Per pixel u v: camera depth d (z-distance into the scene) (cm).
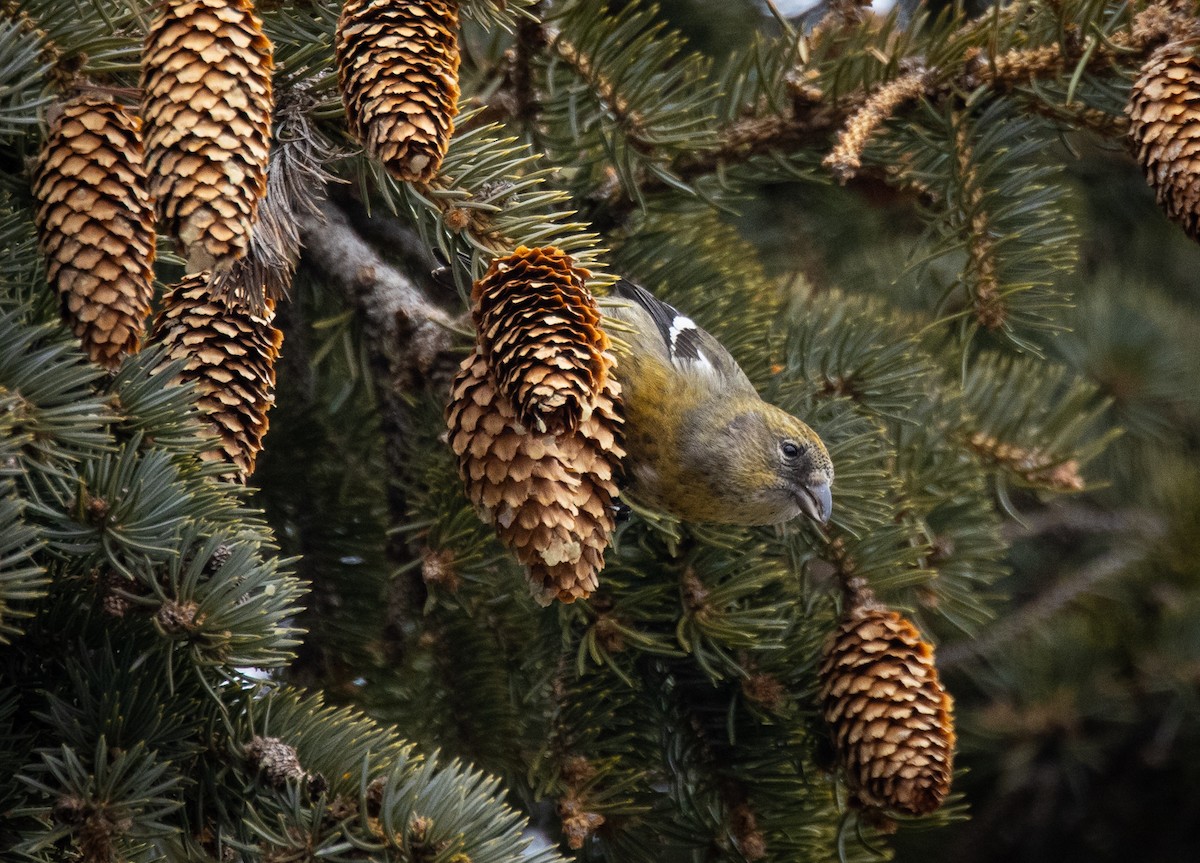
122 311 382
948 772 512
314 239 620
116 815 357
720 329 675
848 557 575
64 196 382
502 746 604
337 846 378
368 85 395
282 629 388
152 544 373
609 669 559
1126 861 1059
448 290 661
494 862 383
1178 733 1010
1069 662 953
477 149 452
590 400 393
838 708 528
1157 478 970
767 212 946
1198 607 933
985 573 652
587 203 646
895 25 594
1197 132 497
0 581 332
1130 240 1071
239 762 400
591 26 567
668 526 573
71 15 405
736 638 535
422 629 618
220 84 366
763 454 627
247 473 435
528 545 412
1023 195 584
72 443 374
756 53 607
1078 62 556
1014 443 686
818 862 541
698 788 547
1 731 381
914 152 620
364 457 666
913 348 666
